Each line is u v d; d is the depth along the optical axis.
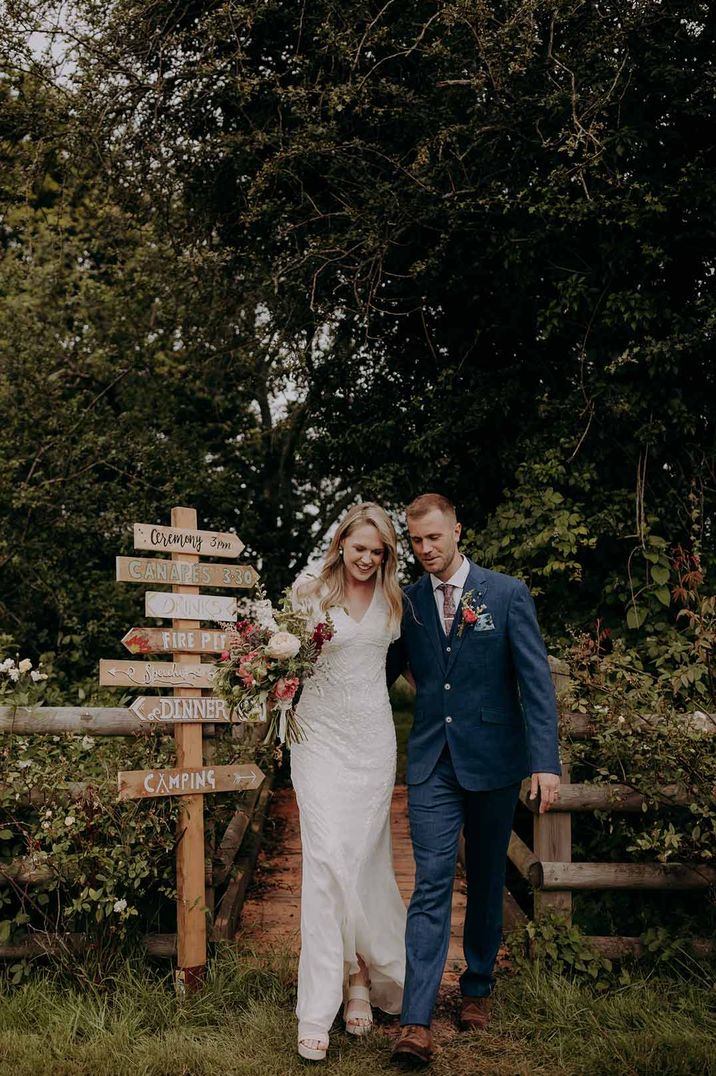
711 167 5.29
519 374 6.14
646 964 3.69
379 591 3.38
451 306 6.31
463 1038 3.24
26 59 5.79
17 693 3.75
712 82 5.06
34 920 3.82
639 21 5.01
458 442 6.25
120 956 3.58
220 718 3.76
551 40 5.03
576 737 3.84
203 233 6.91
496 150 5.63
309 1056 3.04
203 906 3.60
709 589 5.25
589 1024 3.29
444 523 3.21
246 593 8.23
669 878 3.71
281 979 3.64
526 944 3.75
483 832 3.25
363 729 3.32
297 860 6.00
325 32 5.67
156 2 5.75
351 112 5.82
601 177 5.08
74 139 6.25
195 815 3.64
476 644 3.23
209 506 8.46
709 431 5.59
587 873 3.70
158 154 6.39
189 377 8.38
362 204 5.95
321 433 7.14
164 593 3.71
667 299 5.36
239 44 5.66
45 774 3.57
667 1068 2.98
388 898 3.36
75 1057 3.06
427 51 5.38
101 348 8.23
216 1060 3.05
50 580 7.17
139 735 3.77
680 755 3.60
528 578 5.56
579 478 5.54
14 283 8.00
